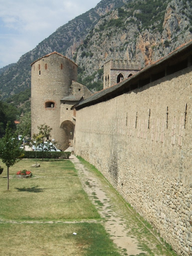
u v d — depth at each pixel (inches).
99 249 423.5
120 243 448.1
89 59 6048.2
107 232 498.0
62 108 1924.2
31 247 423.5
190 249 362.3
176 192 412.5
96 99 1108.5
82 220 566.6
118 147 808.9
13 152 788.0
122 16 6245.1
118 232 497.7
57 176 1047.6
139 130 608.7
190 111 380.2
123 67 1731.1
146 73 542.6
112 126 901.8
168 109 456.1
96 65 5831.7
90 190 820.6
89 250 419.2
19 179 987.9
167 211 442.3
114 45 5713.6
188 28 3774.6
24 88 6815.9
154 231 490.9
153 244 443.5
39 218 573.6
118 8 6451.8
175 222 411.5
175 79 433.4
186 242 374.0
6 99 5959.6
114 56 5546.3
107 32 6048.2
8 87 7190.0
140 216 578.6
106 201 705.6
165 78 472.7
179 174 405.4
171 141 439.5
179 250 392.8
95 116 1232.8
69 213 607.8
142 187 574.6
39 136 1497.3
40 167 1267.2
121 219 571.5
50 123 1921.8
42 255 395.2
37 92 1935.3
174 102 434.3
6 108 3489.2
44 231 496.4
